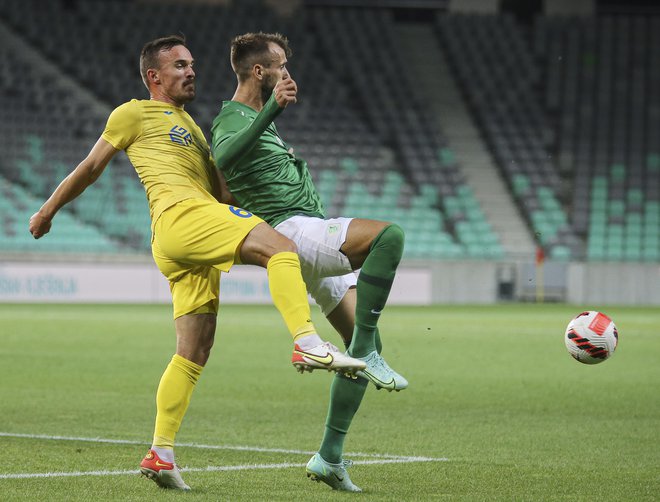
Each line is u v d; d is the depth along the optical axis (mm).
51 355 43344
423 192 110250
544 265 101375
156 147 17719
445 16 126500
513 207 111188
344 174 110062
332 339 51969
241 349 47375
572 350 20047
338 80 118625
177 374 17234
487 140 116875
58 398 29922
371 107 116875
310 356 15570
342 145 113312
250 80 18656
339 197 107625
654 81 122250
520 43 124312
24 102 106812
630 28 125562
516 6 130000
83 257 91062
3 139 103438
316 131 113750
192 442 22281
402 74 119688
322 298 18344
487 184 113000
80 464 19094
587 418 26781
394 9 129125
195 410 27938
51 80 109750
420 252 103562
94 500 15734
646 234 110750
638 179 115062
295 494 16453
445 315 76938
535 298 101375
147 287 92562
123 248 97000
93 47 113500
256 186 17906
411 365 41344
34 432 23281
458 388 33625
